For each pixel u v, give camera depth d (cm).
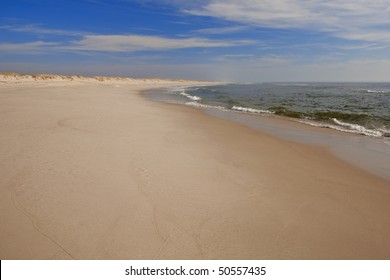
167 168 487
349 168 561
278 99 2394
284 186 446
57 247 272
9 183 391
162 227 312
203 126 954
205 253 279
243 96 2903
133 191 390
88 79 5700
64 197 361
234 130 917
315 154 662
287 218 347
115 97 1998
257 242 298
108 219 319
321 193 427
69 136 651
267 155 628
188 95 3067
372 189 452
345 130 972
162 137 720
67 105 1250
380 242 307
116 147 588
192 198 383
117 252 271
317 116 1282
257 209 365
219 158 573
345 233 321
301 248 293
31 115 910
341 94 3080
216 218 337
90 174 436
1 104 1183
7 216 314
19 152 518
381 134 905
